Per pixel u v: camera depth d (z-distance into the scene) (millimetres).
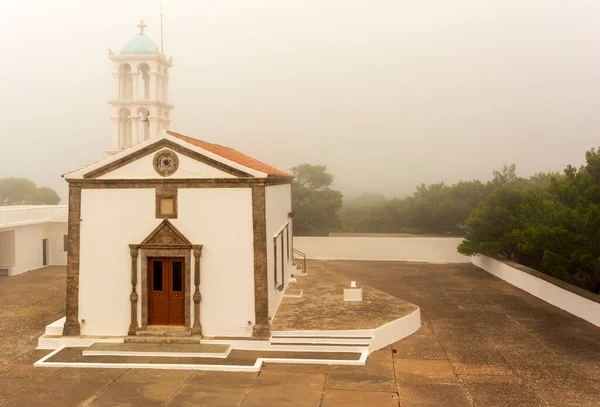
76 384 14320
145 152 17656
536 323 20719
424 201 57125
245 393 13656
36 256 33688
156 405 12914
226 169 17500
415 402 13016
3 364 15945
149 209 17672
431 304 24266
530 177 57781
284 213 24781
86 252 17750
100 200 17766
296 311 20156
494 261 32500
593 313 20516
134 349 16578
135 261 17547
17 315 21781
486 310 23031
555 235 22109
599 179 26219
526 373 15055
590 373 15016
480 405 12820
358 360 15914
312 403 12984
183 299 17719
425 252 39250
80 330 17688
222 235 17469
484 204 34750
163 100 30047
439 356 16641
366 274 32906
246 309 17312
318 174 61031
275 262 20188
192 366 15438
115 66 28625
